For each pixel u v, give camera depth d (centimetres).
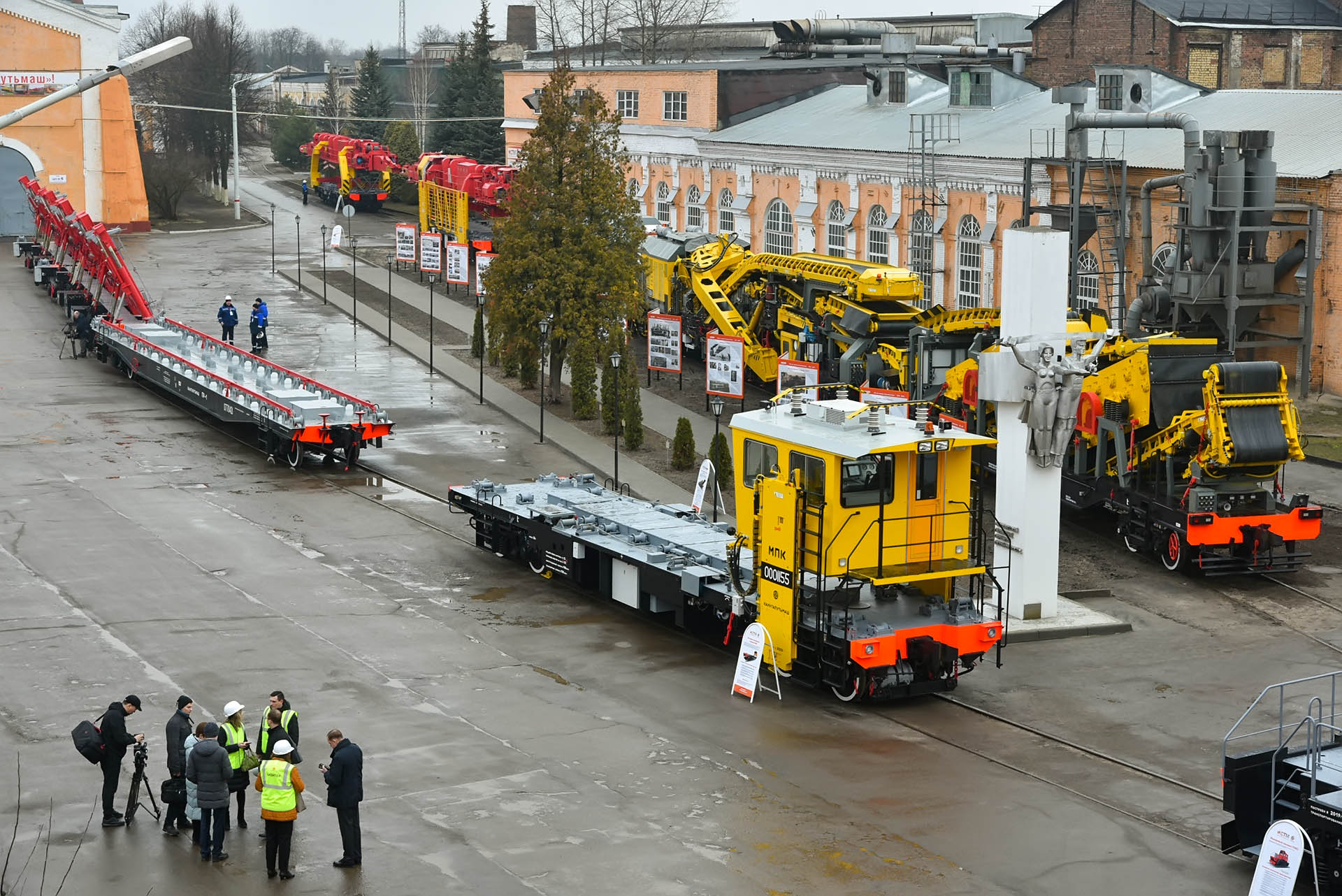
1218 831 1809
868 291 4175
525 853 1717
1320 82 6919
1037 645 2583
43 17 8312
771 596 2291
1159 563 3092
